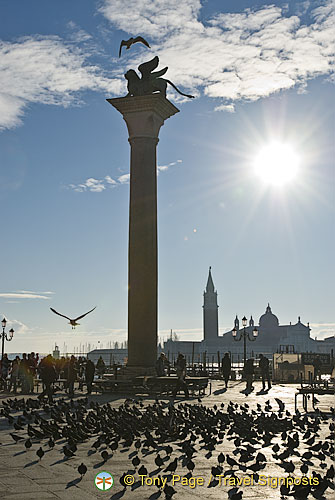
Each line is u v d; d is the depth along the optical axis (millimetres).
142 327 37875
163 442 16266
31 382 36938
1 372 40312
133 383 35000
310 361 45531
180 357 32531
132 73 40188
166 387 34469
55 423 18375
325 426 19766
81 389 38344
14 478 12062
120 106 39656
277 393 34500
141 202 38906
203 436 16328
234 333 50750
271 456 14438
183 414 20969
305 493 10664
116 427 17297
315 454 13859
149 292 38156
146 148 39406
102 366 53000
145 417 18969
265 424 18625
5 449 15430
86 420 18484
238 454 14531
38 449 14711
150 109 39188
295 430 18516
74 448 13969
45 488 11234
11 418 20781
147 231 38625
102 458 14070
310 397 31859
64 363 41594
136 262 38406
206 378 33906
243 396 32500
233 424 19016
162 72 40312
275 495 10867
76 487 11328
